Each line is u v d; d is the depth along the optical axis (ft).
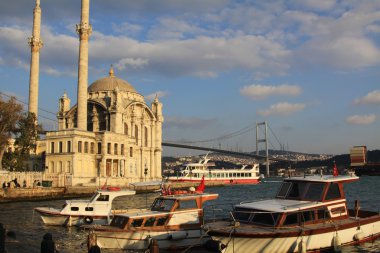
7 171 254.47
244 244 81.76
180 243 97.40
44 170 325.42
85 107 331.57
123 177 331.77
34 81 356.59
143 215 97.66
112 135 340.18
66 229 126.21
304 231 83.61
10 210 178.81
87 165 321.32
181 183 408.67
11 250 91.04
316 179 96.78
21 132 282.56
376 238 99.04
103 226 101.09
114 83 414.82
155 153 435.94
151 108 444.96
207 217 142.41
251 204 93.40
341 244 90.43
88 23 336.70
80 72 331.57
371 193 274.77
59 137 318.24
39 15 364.99
